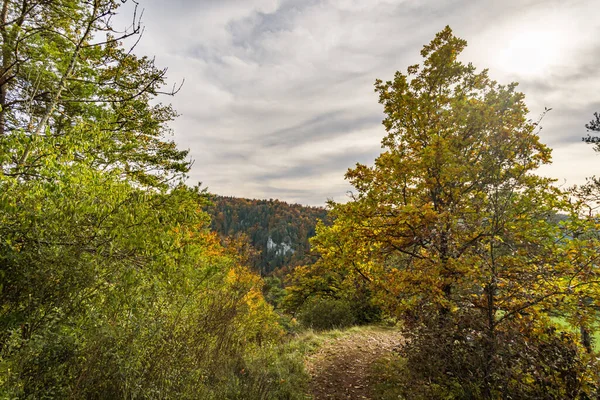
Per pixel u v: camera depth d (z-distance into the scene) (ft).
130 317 12.69
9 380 8.82
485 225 18.93
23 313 9.52
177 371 14.11
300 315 57.26
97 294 11.16
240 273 36.60
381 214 23.93
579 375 13.61
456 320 16.30
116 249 11.22
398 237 23.97
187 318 16.61
